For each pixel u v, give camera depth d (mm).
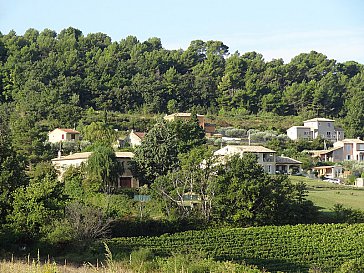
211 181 62969
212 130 138125
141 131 135375
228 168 66125
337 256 52062
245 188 61281
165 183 64375
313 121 145875
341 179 102938
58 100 146250
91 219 49781
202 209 61938
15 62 171875
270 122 159125
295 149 123750
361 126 153000
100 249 47062
